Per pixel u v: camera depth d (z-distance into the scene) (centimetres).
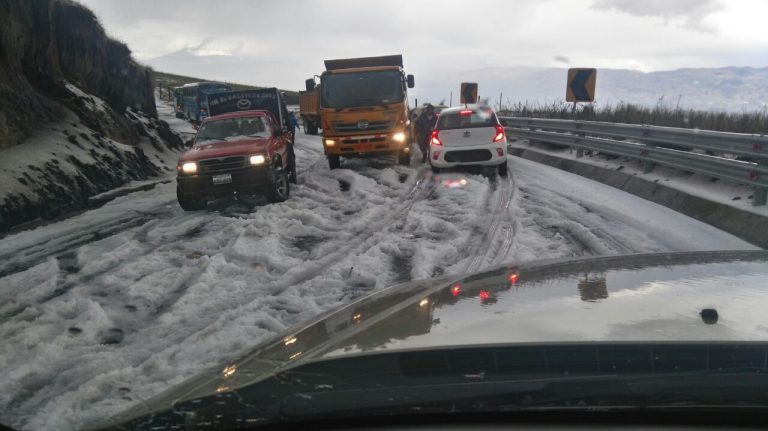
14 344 429
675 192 846
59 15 1734
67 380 368
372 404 125
